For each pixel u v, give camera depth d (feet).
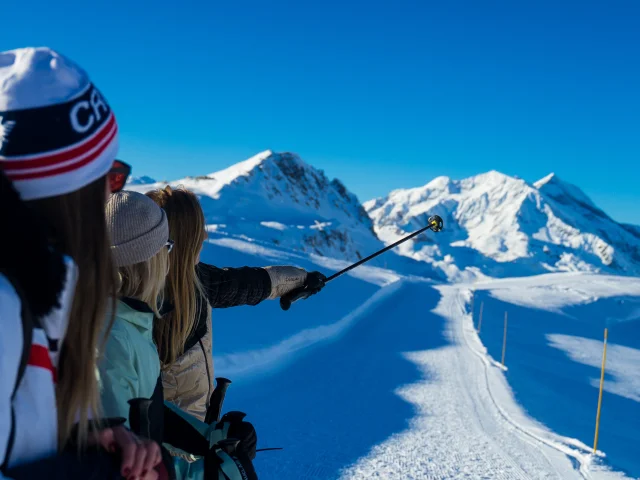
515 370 92.27
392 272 288.92
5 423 2.78
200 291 6.30
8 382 2.81
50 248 3.10
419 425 41.78
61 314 3.14
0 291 2.80
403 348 97.91
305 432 36.27
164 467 3.87
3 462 2.94
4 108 3.14
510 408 52.08
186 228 6.09
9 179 3.07
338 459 30.22
